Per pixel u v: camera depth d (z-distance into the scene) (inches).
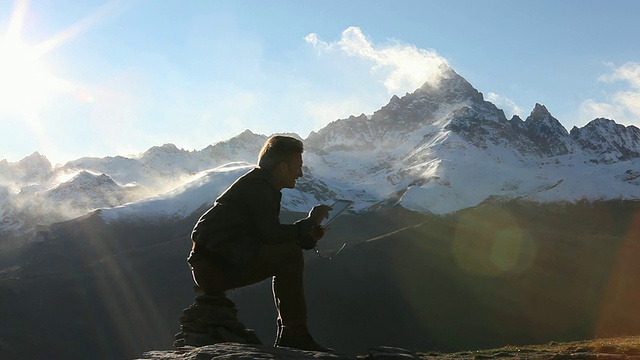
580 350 476.7
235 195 256.7
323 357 219.8
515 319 6304.1
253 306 6141.7
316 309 6535.4
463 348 5871.1
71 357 6496.1
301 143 267.9
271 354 212.2
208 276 257.9
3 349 6338.6
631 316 6131.9
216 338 256.7
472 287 6998.0
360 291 6840.6
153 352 227.8
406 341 6067.9
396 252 7731.3
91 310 7500.0
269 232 250.4
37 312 7249.0
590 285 7032.5
